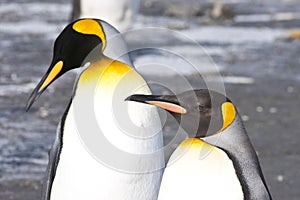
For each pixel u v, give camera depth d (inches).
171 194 335.6
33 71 1023.6
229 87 968.3
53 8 1707.7
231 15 1616.6
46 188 380.8
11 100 851.4
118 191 367.9
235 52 1225.4
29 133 713.0
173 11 1647.4
